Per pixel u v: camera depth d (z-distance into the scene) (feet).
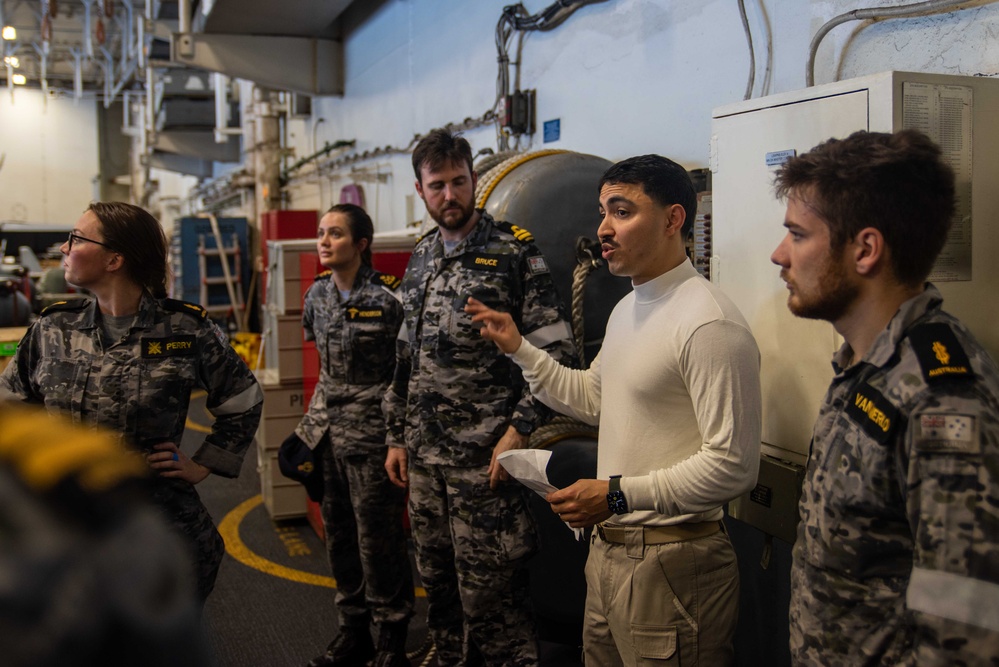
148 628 1.47
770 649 6.71
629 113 11.21
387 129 21.04
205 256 30.68
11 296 19.42
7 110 61.62
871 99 5.42
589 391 6.36
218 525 14.05
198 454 6.71
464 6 16.08
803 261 3.82
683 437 5.26
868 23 7.35
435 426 7.36
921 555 3.19
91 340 6.11
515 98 13.73
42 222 63.16
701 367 4.96
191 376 6.33
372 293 9.08
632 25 11.06
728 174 6.55
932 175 3.58
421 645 9.63
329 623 10.25
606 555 5.54
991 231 5.64
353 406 8.91
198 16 23.58
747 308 6.44
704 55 9.71
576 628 8.92
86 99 62.03
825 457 3.77
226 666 9.14
